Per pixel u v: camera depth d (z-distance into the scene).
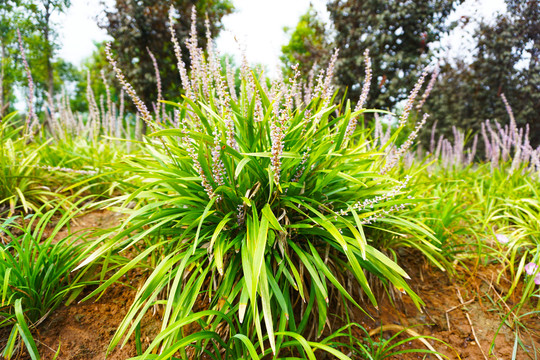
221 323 1.69
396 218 1.95
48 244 1.86
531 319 2.12
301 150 1.94
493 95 9.95
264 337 1.65
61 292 1.74
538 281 2.06
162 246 2.05
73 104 21.45
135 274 2.15
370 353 1.71
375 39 9.88
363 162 1.87
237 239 1.73
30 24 10.20
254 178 1.88
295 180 1.93
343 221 1.65
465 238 2.94
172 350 1.25
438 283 2.42
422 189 3.12
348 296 1.50
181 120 2.19
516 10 9.57
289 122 1.98
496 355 1.83
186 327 1.74
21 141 3.20
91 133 4.70
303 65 11.26
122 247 1.95
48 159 3.46
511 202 3.11
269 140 1.88
